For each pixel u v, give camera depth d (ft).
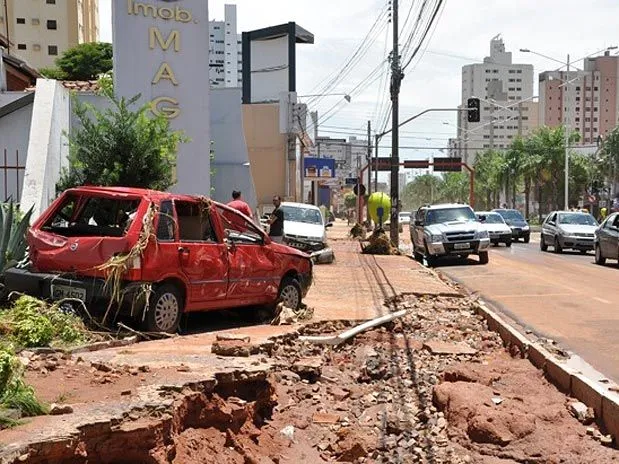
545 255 96.53
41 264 30.17
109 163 44.50
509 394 25.55
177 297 30.86
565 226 100.63
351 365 30.53
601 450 20.18
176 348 27.58
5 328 25.94
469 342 35.68
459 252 80.38
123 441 16.75
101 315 29.53
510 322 40.42
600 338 35.58
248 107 143.02
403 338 35.99
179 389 20.15
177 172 59.77
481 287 58.13
